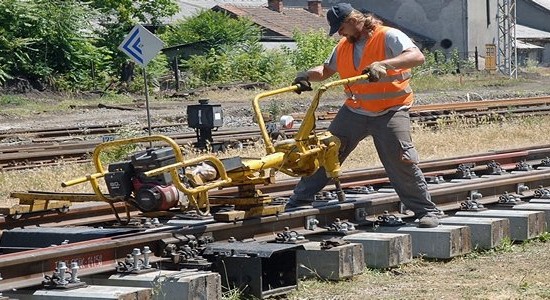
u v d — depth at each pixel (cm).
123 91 4519
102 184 1472
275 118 2811
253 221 888
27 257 711
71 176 1572
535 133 2403
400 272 910
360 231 986
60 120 3116
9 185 1508
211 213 980
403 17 7362
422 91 4794
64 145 2031
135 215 1029
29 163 1766
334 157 963
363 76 932
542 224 1095
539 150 1702
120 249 788
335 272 862
